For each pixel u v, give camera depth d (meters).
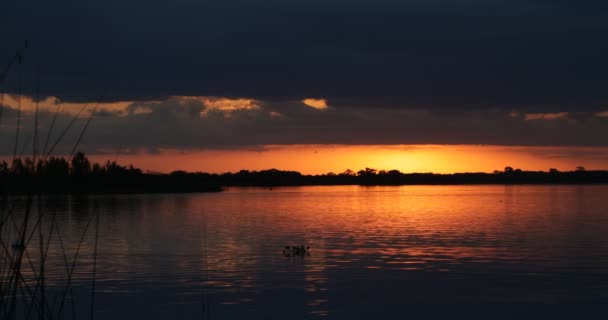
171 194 156.12
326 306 23.09
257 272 29.98
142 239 45.22
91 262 32.50
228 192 182.62
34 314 19.22
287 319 21.02
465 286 26.75
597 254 36.22
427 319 21.22
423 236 47.12
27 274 27.39
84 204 96.88
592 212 76.81
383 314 21.81
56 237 45.25
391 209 85.94
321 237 46.69
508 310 22.39
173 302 23.45
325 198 129.00
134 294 24.77
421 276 29.00
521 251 37.75
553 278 28.42
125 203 102.06
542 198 123.44
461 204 99.69
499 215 72.00
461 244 41.62
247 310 22.44
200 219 65.25
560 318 21.38
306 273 29.78
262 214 75.12
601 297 24.38
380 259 34.41
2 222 7.16
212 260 34.03
